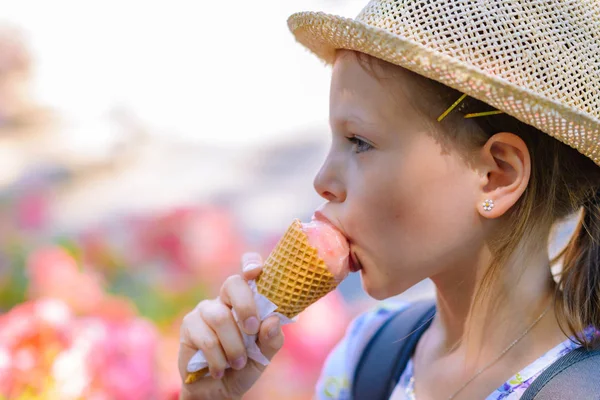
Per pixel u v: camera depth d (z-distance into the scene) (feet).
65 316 2.83
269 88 10.49
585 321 2.23
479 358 2.32
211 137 9.21
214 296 3.70
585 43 2.17
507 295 2.28
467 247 2.24
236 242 3.86
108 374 2.80
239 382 2.39
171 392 3.01
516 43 2.10
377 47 2.09
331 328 3.54
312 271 2.21
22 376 2.70
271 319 2.23
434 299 2.68
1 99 9.64
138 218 4.01
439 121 2.16
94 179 7.85
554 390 2.12
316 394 2.75
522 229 2.23
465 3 2.12
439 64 2.03
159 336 3.39
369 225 2.22
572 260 2.30
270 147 8.70
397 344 2.56
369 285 2.27
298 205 7.00
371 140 2.20
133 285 3.66
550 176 2.23
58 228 5.37
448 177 2.18
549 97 2.09
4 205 4.28
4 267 3.51
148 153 8.64
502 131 2.17
